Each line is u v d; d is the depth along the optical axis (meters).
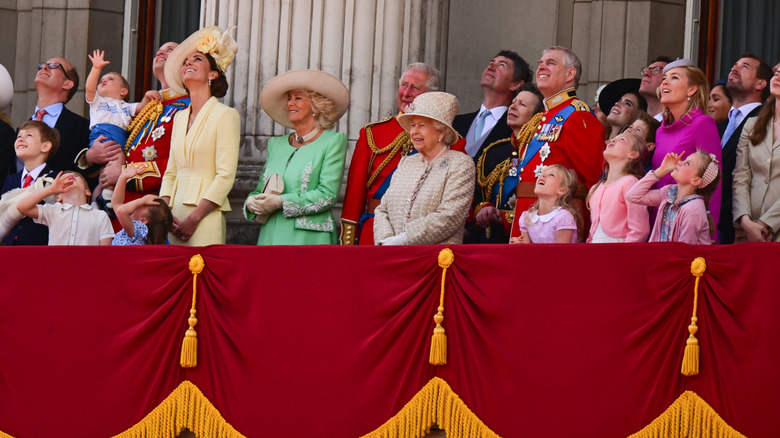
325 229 28.44
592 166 26.95
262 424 23.94
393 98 32.56
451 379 23.33
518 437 22.88
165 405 24.39
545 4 40.47
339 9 32.69
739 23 38.38
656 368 22.56
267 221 28.53
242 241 32.19
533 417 22.84
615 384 22.61
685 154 25.42
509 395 22.98
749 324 22.20
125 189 29.70
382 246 23.83
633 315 22.66
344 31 32.69
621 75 39.69
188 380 24.44
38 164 30.30
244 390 24.06
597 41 39.97
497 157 30.14
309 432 23.73
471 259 23.41
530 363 22.92
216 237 28.45
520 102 29.55
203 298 24.48
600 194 25.38
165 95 31.09
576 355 22.77
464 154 26.94
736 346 22.25
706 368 22.42
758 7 38.22
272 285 24.11
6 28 43.16
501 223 28.91
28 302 24.94
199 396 24.31
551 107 27.88
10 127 32.09
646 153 25.58
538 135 27.58
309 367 23.83
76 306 24.80
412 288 23.52
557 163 27.06
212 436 24.12
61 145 31.69
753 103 30.05
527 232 25.98
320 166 28.59
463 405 23.17
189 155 28.81
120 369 24.58
